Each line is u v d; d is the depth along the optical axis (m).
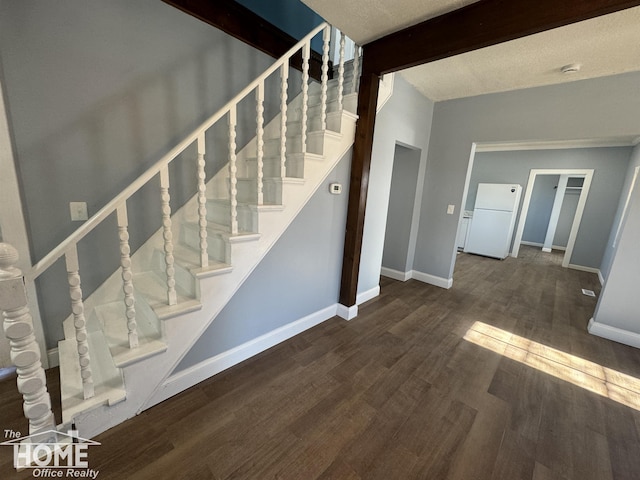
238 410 1.53
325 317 2.64
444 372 1.96
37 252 1.59
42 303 1.65
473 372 1.98
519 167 6.00
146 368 1.45
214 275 1.65
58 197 1.61
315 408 1.58
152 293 1.70
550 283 4.28
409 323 2.69
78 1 1.51
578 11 1.35
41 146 1.51
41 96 1.48
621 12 1.59
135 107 1.80
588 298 3.66
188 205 2.18
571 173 5.40
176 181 2.09
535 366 2.09
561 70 2.40
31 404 1.15
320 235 2.35
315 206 2.23
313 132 2.19
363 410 1.58
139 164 1.87
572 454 1.37
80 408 1.27
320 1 1.67
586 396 1.78
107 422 1.36
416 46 1.93
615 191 4.92
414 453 1.33
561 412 1.64
